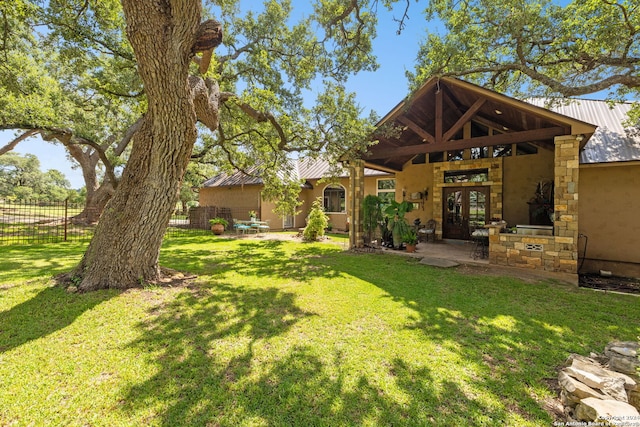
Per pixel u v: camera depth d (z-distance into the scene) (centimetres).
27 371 246
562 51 811
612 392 202
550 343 313
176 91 427
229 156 1180
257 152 1095
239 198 1722
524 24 708
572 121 579
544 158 905
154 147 460
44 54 998
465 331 340
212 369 256
